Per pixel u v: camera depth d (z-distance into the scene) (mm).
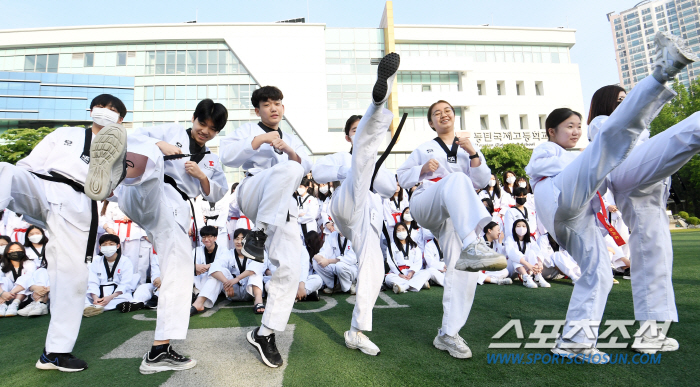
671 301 2650
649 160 2582
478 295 5000
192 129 3141
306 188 7473
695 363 2395
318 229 7684
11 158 23125
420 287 5629
